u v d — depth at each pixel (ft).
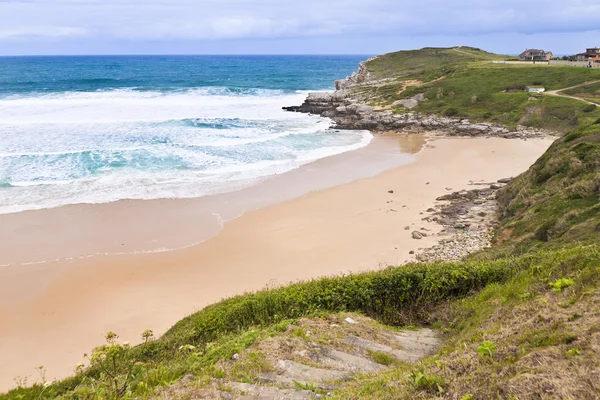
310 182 99.40
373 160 119.75
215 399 16.78
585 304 17.87
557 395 12.28
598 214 49.90
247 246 67.72
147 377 21.15
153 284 56.70
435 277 35.50
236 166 109.60
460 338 23.24
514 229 61.31
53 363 42.42
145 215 78.28
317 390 17.22
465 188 93.66
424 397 14.51
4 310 50.57
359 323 29.01
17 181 90.38
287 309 32.89
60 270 59.36
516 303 24.26
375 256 63.36
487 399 13.28
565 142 77.00
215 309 37.65
